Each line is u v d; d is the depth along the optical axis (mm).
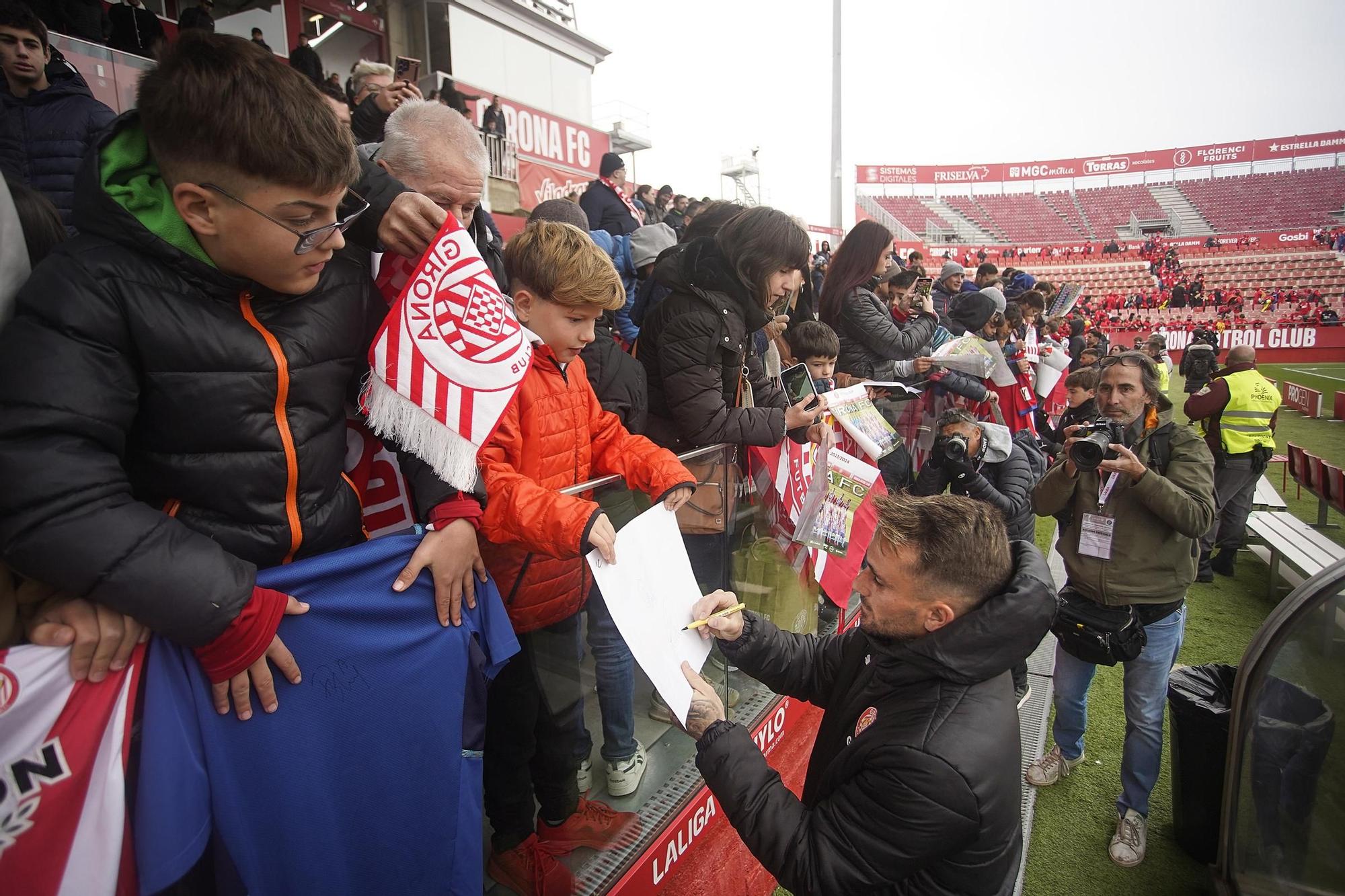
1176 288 27078
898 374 4043
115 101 4188
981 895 1298
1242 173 30578
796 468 2607
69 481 819
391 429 1145
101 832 920
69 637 869
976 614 1290
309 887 1124
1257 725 2205
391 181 1291
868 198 33000
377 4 10969
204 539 928
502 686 1576
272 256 961
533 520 1323
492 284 1256
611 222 4996
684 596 1526
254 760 1047
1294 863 2139
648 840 1862
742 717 2395
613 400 1963
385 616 1166
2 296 882
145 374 936
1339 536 6215
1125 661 2654
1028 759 3141
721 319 2146
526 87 13031
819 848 1285
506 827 1641
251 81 883
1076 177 32312
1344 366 22188
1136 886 2508
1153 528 2521
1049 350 7633
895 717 1333
